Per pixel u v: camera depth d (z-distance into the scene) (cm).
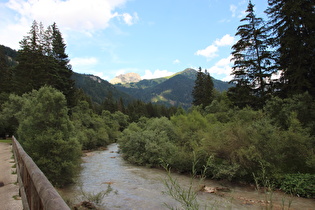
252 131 1226
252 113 1889
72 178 1208
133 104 11269
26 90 3709
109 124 5716
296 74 1716
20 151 512
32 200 256
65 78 4375
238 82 2622
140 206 825
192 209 205
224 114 2673
